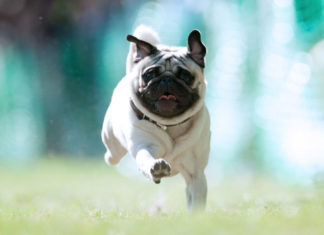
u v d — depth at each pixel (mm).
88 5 26219
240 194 10953
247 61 19859
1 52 27250
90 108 25516
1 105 26625
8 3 26938
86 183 14656
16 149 26047
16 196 11000
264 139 18719
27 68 26844
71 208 8008
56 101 25922
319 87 17562
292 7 18469
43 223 6051
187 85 6613
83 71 26266
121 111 7094
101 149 24094
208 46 21422
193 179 6906
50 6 26609
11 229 5797
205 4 22344
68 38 26656
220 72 20531
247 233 5301
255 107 19203
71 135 24906
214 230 5430
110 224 6004
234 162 19297
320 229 5438
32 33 26875
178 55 6711
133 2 25438
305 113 17500
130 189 12609
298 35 18266
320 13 17781
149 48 6789
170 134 6820
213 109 20188
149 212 7934
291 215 6109
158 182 6227
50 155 23922
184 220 6027
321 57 17656
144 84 6648
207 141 6938
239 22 20484
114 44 25875
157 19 24422
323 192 9891
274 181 15250
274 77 18688
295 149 17391
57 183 14625
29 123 26141
